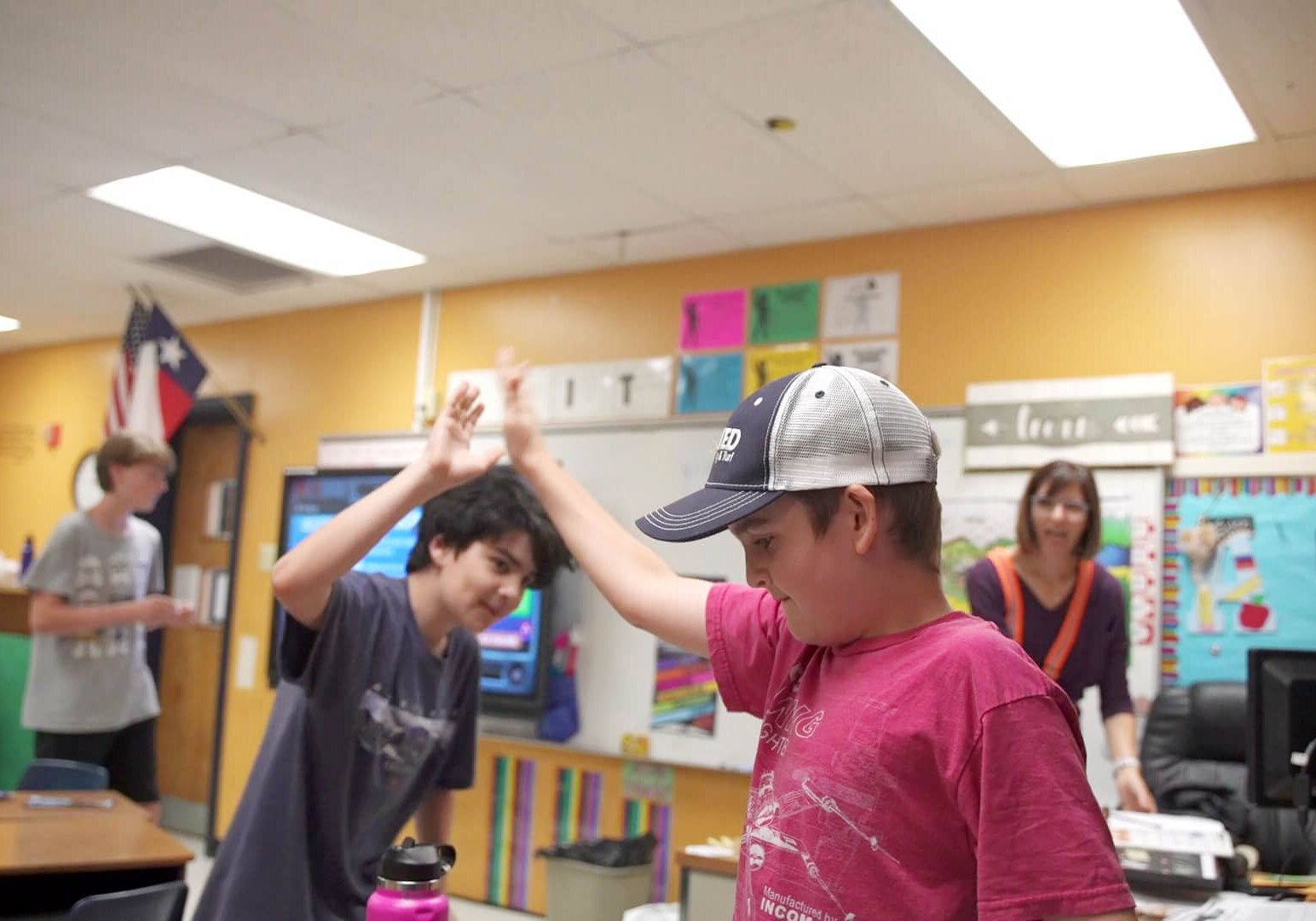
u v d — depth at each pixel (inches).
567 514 58.9
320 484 214.2
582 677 186.7
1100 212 152.4
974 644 38.8
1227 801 122.0
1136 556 144.0
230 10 116.1
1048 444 150.9
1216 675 138.6
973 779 37.1
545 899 186.2
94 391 280.5
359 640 65.5
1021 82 120.6
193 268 212.8
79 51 127.3
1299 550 135.6
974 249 161.0
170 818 250.1
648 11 110.5
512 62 123.5
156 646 255.9
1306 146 130.9
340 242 193.0
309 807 65.6
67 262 212.5
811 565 40.9
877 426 40.8
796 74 121.9
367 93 133.6
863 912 38.3
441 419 61.4
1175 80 118.3
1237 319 141.9
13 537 294.0
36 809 113.3
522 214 171.9
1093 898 35.0
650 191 159.0
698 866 107.0
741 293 180.2
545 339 202.1
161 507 260.8
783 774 42.0
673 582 54.8
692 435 180.4
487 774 195.6
